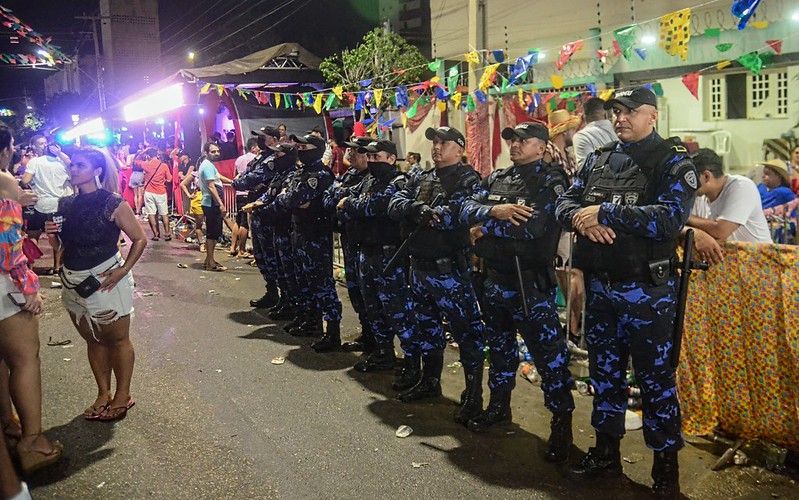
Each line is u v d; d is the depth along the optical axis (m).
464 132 10.07
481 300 4.41
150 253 12.05
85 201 4.67
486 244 4.21
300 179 6.18
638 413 4.62
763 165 6.34
